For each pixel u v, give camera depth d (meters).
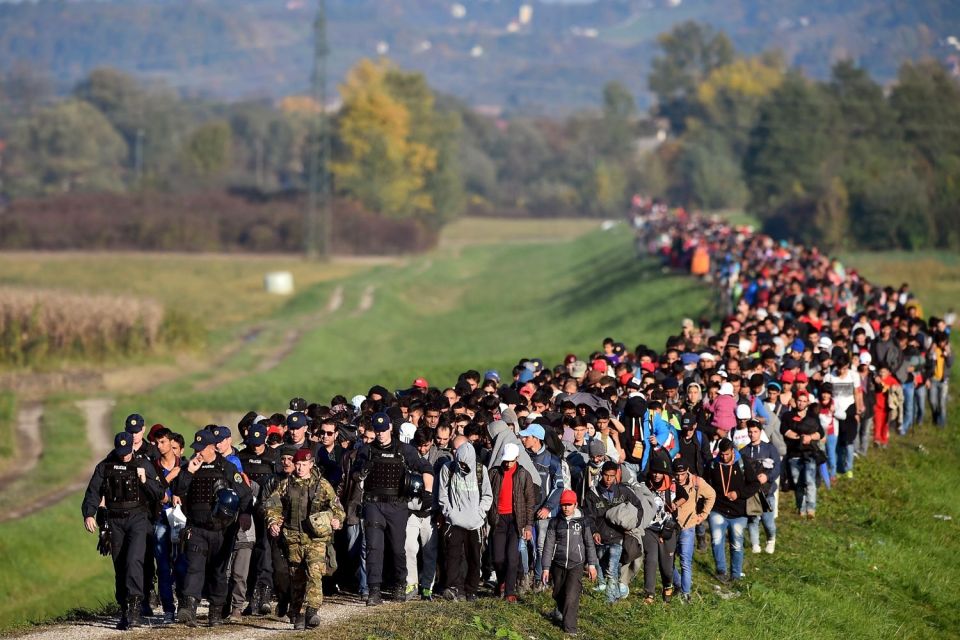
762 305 128.50
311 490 53.28
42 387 189.88
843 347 101.69
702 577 71.94
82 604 93.44
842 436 94.44
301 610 54.38
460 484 57.50
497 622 55.59
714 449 69.19
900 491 96.50
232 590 55.59
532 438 58.97
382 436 57.44
